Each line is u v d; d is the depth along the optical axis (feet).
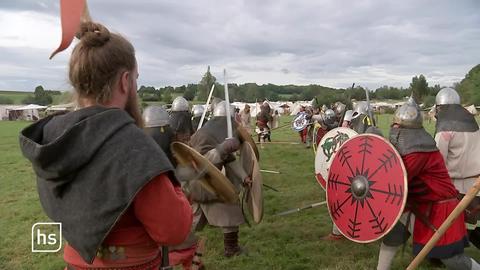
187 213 5.08
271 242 18.03
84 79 4.93
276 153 46.50
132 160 4.66
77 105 5.14
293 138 68.80
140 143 4.80
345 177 12.90
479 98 173.47
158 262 5.49
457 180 15.29
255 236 18.81
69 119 4.88
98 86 4.95
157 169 4.67
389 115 114.21
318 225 20.17
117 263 5.07
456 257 11.46
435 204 11.58
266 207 23.49
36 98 232.12
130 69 5.17
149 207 4.76
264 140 53.31
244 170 15.07
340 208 13.05
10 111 165.58
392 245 12.46
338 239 17.98
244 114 54.90
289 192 27.14
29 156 4.73
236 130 15.30
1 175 35.60
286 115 153.07
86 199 4.74
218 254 16.83
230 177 14.87
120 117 4.86
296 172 34.30
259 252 16.93
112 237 5.05
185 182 12.28
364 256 16.34
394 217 11.62
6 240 18.71
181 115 20.02
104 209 4.65
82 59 4.91
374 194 12.12
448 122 15.30
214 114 15.39
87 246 4.79
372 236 12.18
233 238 16.31
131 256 5.10
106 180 4.67
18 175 35.50
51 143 4.59
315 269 15.30
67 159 4.69
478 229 14.38
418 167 11.46
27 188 30.22
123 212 4.59
